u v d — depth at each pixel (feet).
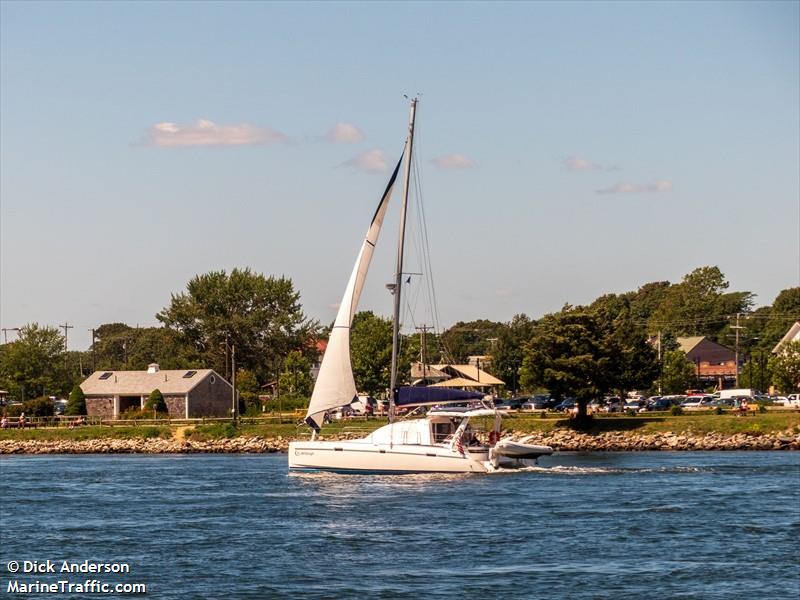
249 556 259.39
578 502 340.39
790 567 243.81
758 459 542.57
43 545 278.67
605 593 222.48
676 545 268.82
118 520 318.86
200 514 326.65
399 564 249.14
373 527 296.71
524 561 251.19
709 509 325.21
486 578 234.79
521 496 354.95
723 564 247.09
